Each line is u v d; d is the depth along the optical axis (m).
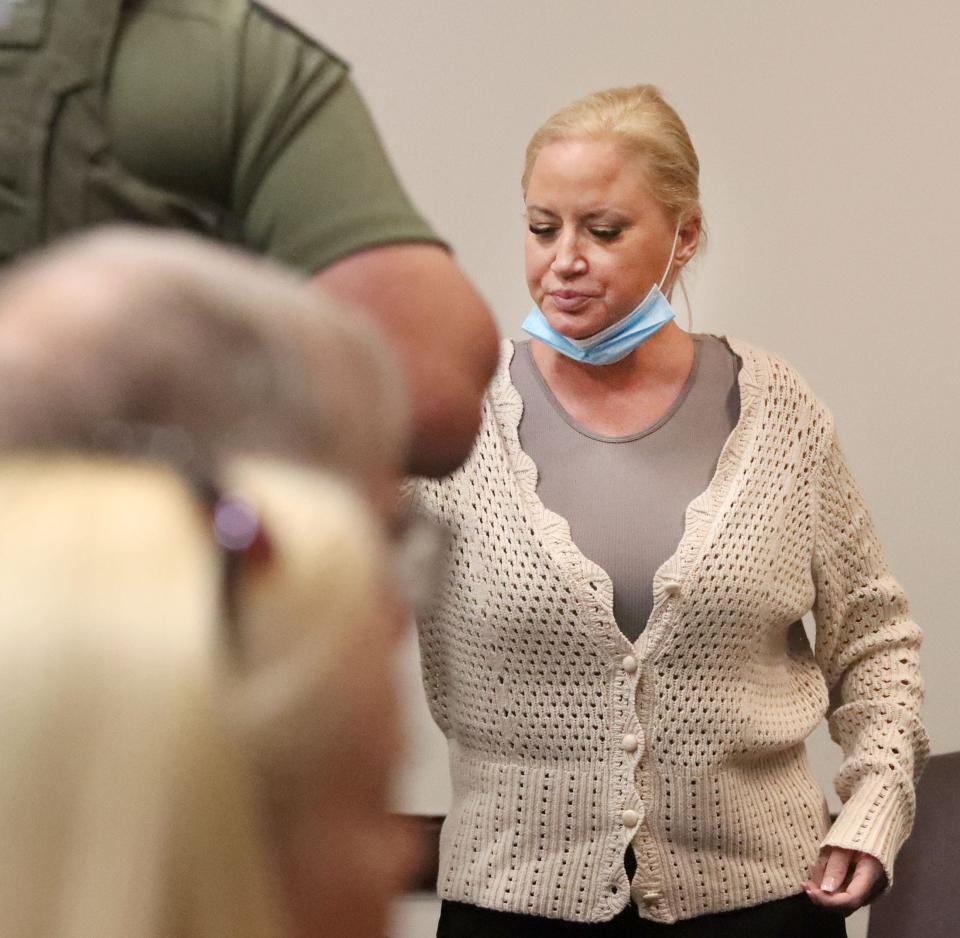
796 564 3.29
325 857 0.82
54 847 0.73
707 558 3.11
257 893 0.77
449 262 1.67
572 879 3.11
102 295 0.89
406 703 0.88
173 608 0.77
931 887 4.09
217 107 1.57
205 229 1.62
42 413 0.85
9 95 1.52
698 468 3.24
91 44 1.54
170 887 0.74
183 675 0.76
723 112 5.02
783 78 5.00
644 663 3.10
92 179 1.54
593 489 3.20
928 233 5.02
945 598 5.11
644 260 3.22
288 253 1.62
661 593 3.08
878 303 5.05
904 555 5.11
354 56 5.03
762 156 5.03
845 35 4.98
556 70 5.02
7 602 0.76
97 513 0.80
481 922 3.23
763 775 3.28
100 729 0.74
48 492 0.81
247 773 0.77
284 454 0.90
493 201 5.07
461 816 3.27
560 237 3.24
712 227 5.07
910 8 4.96
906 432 5.08
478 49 5.02
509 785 3.18
